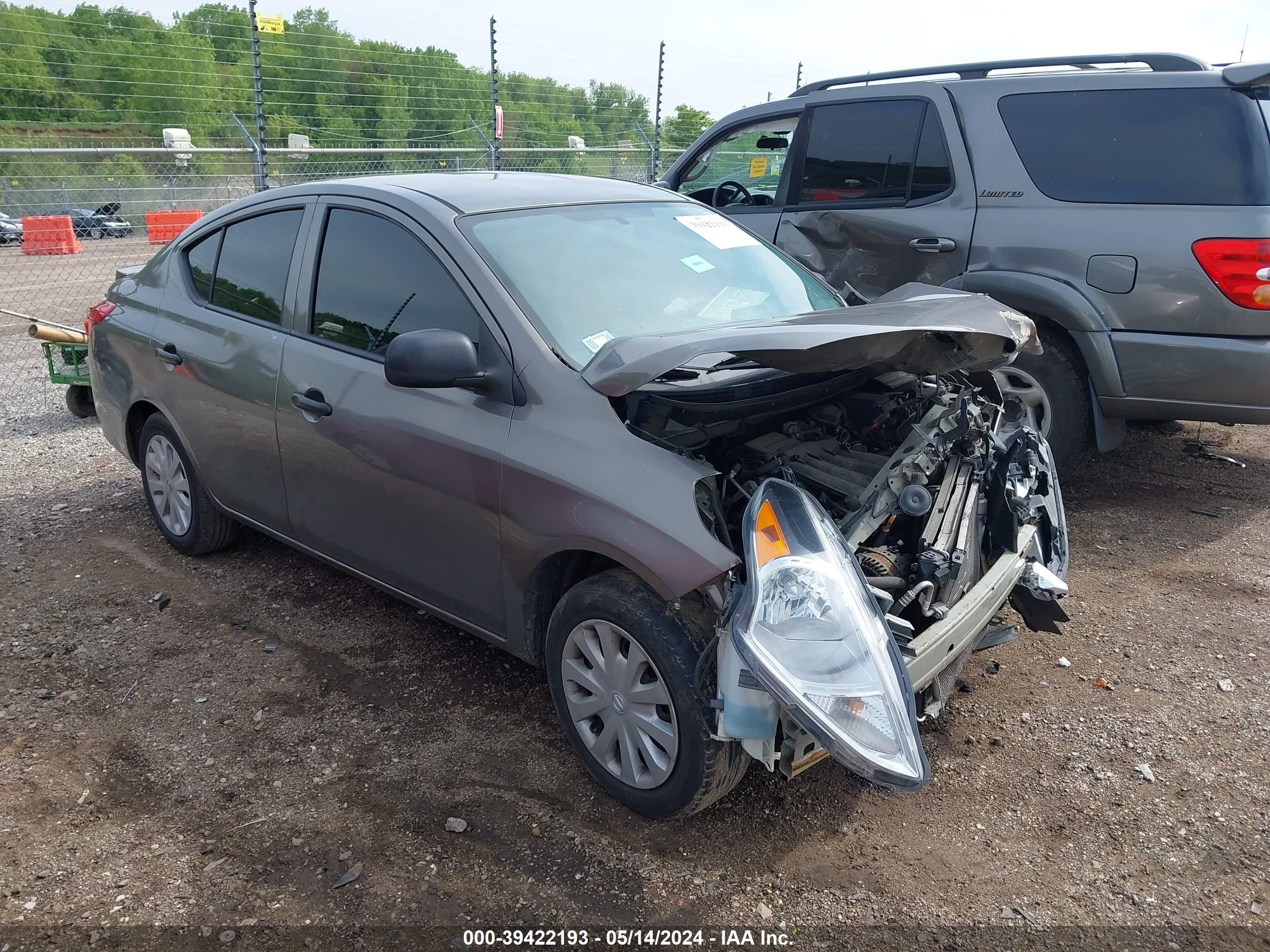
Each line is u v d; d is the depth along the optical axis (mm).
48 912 2518
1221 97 4578
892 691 2318
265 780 3051
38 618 4105
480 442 2994
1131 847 2744
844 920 2496
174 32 14992
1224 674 3584
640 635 2670
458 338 2895
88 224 15281
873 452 3316
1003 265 5031
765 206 6160
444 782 3037
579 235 3484
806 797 2969
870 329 2529
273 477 3859
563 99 16125
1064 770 3082
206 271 4254
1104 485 5496
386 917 2504
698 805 2688
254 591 4348
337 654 3809
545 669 3141
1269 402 4480
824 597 2369
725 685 2447
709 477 2619
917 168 5395
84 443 6531
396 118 15258
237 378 3885
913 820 2869
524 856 2715
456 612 3326
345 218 3602
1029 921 2488
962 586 3008
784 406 3102
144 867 2678
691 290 3490
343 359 3475
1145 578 4359
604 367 2736
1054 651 3775
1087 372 4965
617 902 2555
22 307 11508
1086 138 4859
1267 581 4289
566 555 2936
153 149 10695
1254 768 3061
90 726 3346
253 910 2525
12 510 5320
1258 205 4414
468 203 3418
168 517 4691
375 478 3365
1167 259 4555
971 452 3236
